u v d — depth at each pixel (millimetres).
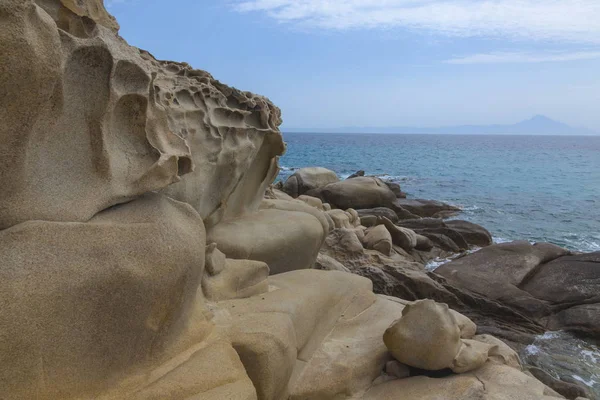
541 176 30406
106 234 2221
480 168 35906
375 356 3521
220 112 4438
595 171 34938
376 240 8250
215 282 3449
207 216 4344
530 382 3309
